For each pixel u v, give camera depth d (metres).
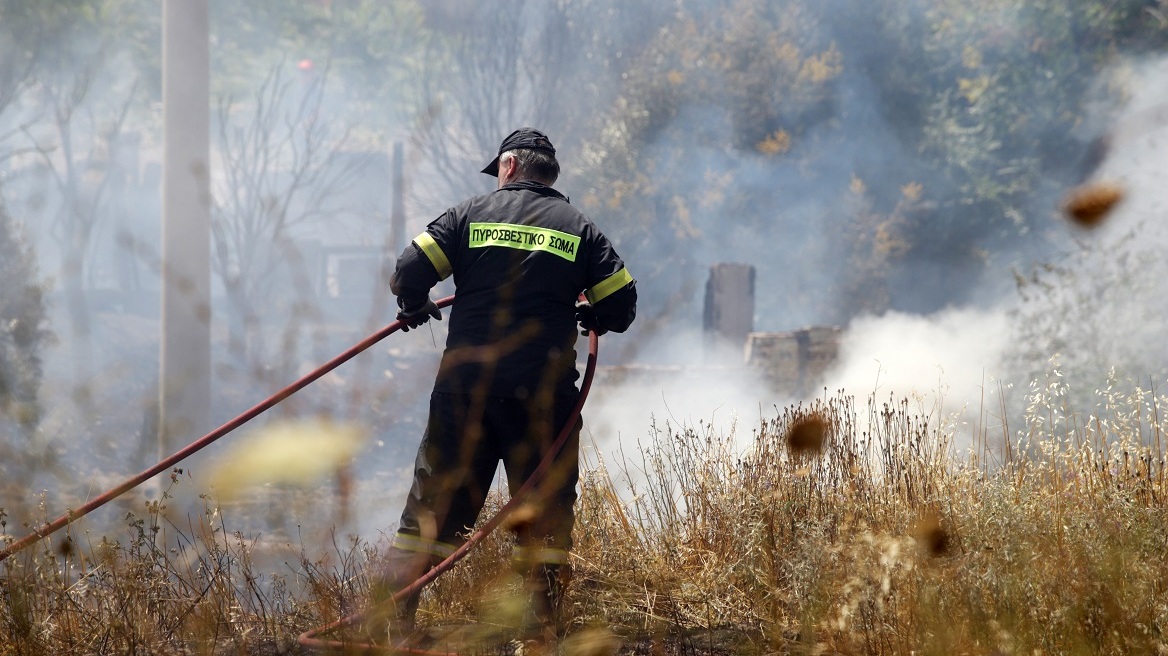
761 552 12.86
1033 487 13.42
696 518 15.30
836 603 10.62
